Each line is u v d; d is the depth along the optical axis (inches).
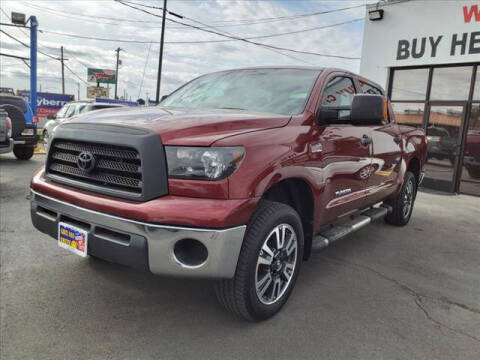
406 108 409.1
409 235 207.9
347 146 136.3
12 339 95.4
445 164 386.0
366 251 176.9
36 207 109.1
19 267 136.0
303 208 123.4
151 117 102.6
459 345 103.3
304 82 132.7
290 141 107.1
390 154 178.7
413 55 387.2
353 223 157.6
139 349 94.5
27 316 105.9
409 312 120.0
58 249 153.8
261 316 106.2
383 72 412.2
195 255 90.6
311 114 120.8
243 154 92.7
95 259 144.4
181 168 89.4
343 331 106.7
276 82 137.2
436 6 367.9
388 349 99.6
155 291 123.5
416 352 99.0
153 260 87.6
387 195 191.3
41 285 123.7
